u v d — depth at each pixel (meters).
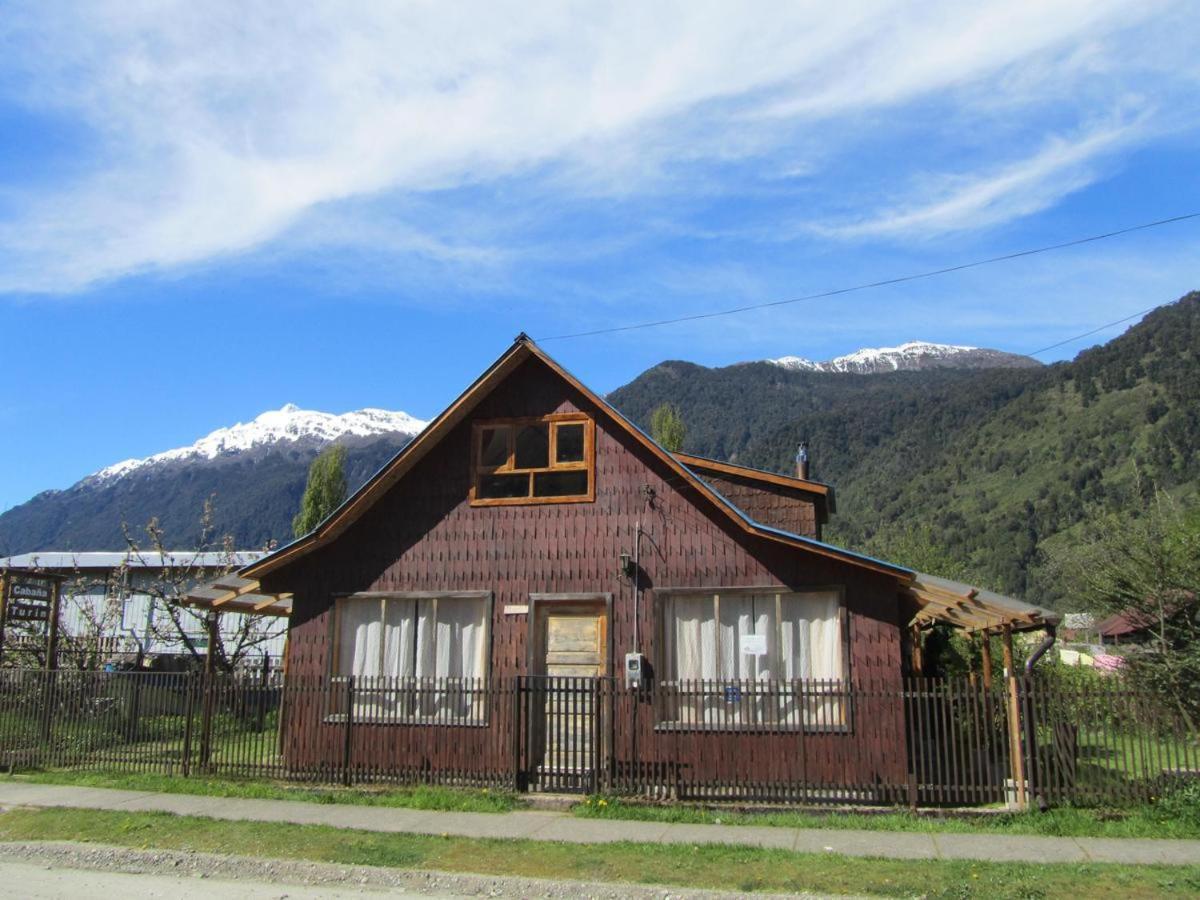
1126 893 8.32
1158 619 19.61
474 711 14.33
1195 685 17.41
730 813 12.00
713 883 9.05
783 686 13.28
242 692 14.81
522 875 9.51
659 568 14.11
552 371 15.15
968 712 12.29
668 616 13.98
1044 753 11.87
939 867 9.30
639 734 13.45
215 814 12.16
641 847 10.30
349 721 14.03
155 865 10.32
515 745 13.27
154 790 13.78
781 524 19.08
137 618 29.92
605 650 14.10
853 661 13.02
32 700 15.58
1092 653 31.06
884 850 10.04
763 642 13.54
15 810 12.62
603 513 14.52
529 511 14.80
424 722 14.37
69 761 15.27
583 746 13.09
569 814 12.12
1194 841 10.23
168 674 15.29
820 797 12.28
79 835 11.36
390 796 13.16
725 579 13.82
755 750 13.05
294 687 14.60
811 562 13.49
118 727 15.35
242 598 17.42
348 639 15.18
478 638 14.72
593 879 9.31
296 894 9.16
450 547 15.01
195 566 28.23
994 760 12.61
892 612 13.06
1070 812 11.18
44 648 20.44
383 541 15.27
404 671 14.84
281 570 15.54
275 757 15.12
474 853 10.23
